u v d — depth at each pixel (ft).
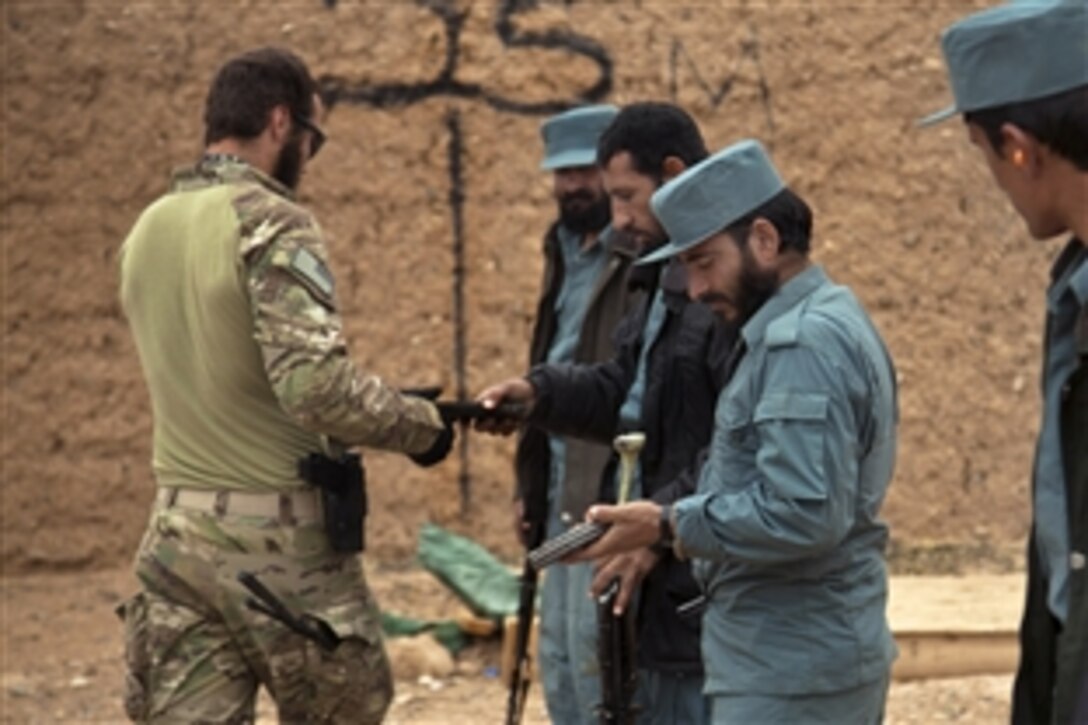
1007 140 11.55
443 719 26.53
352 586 17.49
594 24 35.45
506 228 34.99
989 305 36.04
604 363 19.40
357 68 34.96
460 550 30.60
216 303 16.89
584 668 19.85
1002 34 11.46
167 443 17.43
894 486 35.27
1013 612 28.96
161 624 17.25
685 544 15.17
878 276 35.73
